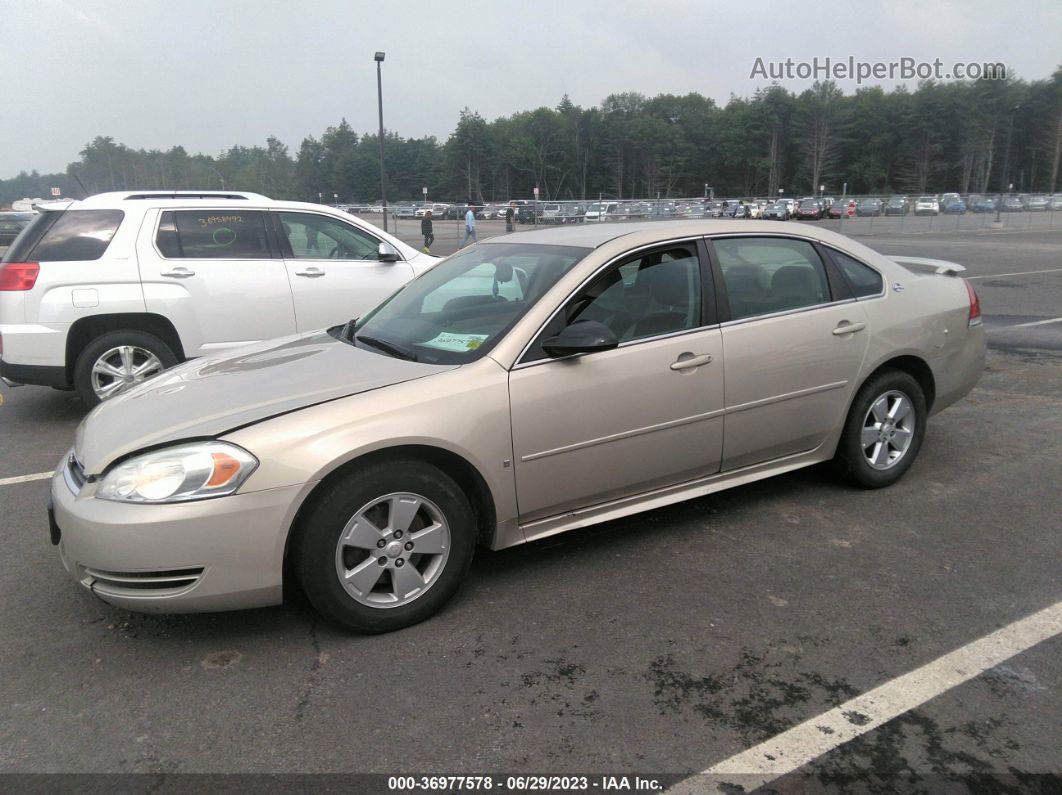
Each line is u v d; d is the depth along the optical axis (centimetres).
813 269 412
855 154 10206
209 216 650
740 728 247
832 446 421
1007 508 419
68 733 249
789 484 457
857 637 297
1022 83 10069
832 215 5178
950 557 362
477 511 329
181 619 318
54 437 590
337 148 13612
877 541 380
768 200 5572
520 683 272
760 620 310
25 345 591
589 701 261
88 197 634
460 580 317
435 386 306
